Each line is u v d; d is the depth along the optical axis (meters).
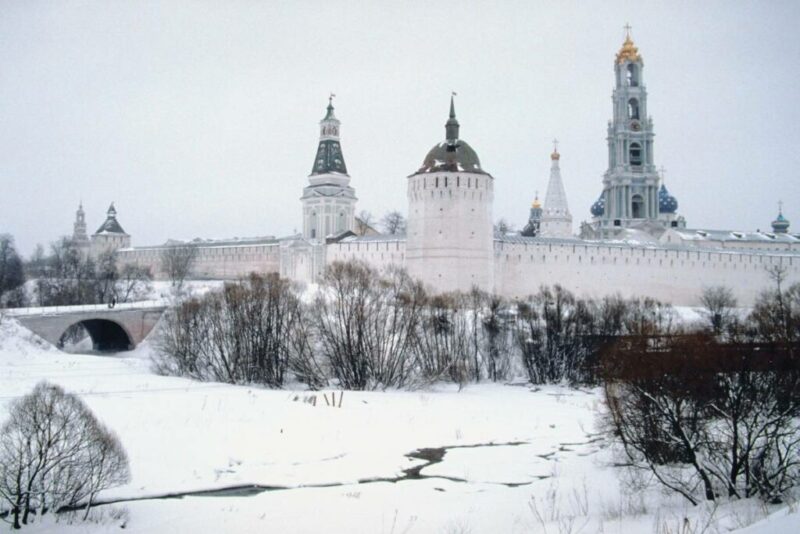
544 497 32.06
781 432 30.86
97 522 26.34
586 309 87.31
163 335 84.75
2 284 132.62
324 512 29.69
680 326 80.94
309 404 51.25
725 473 29.89
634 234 162.62
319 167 158.50
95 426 28.25
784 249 175.00
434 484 34.81
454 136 114.56
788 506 23.47
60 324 87.88
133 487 31.94
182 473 34.50
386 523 28.30
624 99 180.88
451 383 73.38
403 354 70.62
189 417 44.84
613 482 34.50
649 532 23.58
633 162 182.12
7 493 25.22
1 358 73.06
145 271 163.12
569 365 76.62
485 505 30.92
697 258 138.38
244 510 29.59
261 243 172.38
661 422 31.09
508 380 77.56
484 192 110.56
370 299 77.81
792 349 35.03
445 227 108.81
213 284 149.88
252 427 43.19
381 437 43.91
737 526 22.86
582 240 135.00
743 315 108.81
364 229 188.12
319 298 78.50
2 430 27.50
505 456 40.62
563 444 43.81
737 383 31.19
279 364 70.38
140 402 49.00
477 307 89.81
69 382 59.12
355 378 67.69
